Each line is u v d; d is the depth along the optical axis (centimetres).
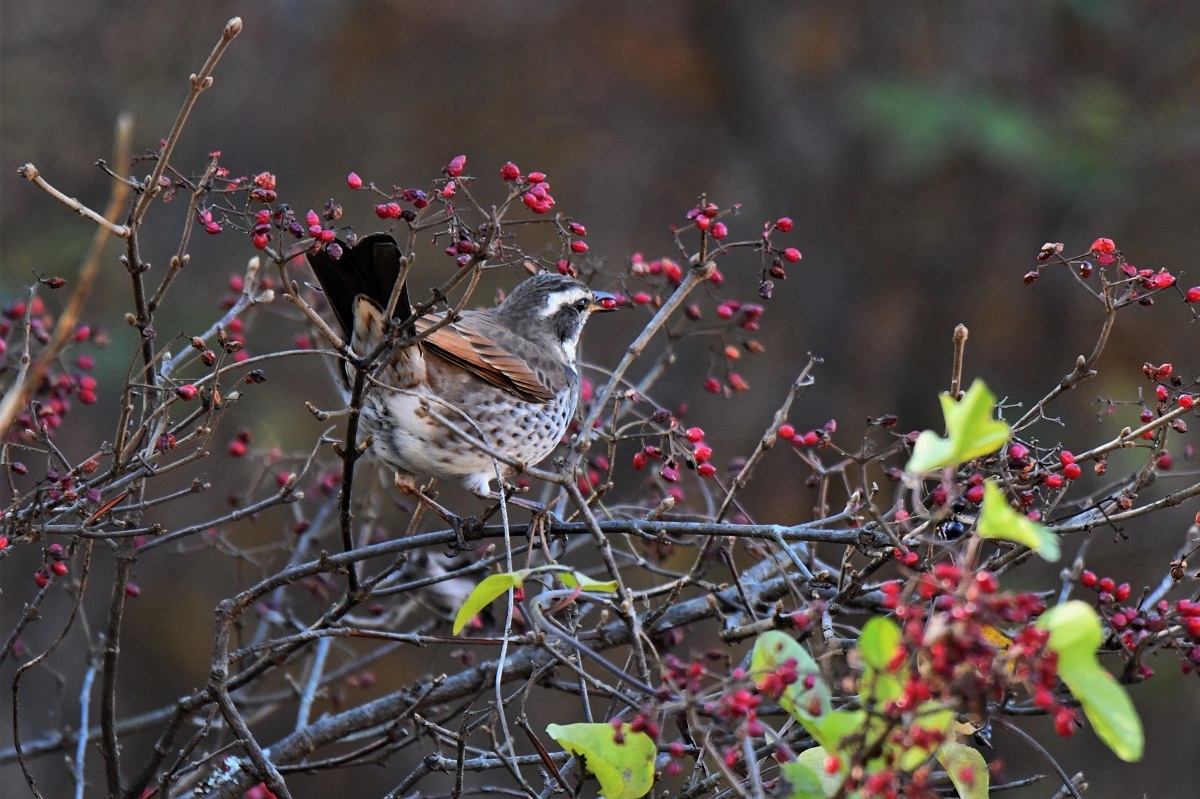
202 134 2030
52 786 1595
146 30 2041
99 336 959
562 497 771
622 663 1014
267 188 612
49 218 1792
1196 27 2192
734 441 2091
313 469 1027
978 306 2180
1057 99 2133
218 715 874
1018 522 446
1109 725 441
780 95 2325
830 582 764
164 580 1781
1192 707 1719
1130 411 1848
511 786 1277
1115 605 647
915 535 639
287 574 701
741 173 2330
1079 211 2131
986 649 456
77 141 1870
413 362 796
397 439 824
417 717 685
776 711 682
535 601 579
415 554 858
